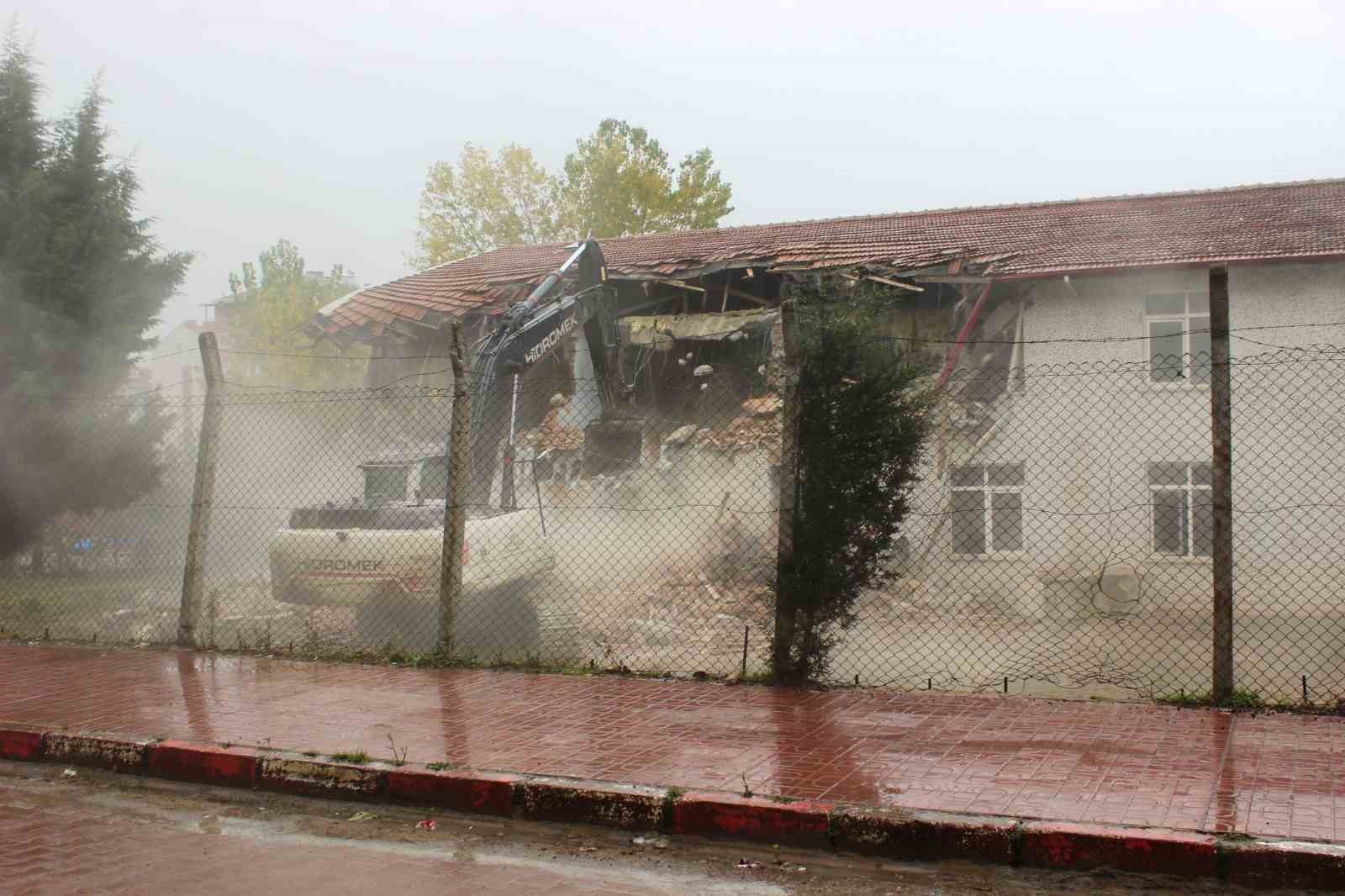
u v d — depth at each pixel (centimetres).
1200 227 2078
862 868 475
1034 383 1859
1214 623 715
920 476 827
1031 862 464
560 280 1917
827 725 663
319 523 1190
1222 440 720
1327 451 1727
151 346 1830
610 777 557
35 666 888
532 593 1299
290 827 544
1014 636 1402
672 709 716
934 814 486
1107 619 1582
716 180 4116
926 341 916
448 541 905
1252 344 1792
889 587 845
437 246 4228
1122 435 1803
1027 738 621
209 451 997
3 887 450
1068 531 1762
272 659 917
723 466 1902
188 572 984
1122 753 582
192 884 454
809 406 816
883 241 2303
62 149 1759
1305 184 2377
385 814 562
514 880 462
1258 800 492
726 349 2320
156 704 744
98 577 1688
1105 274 1859
